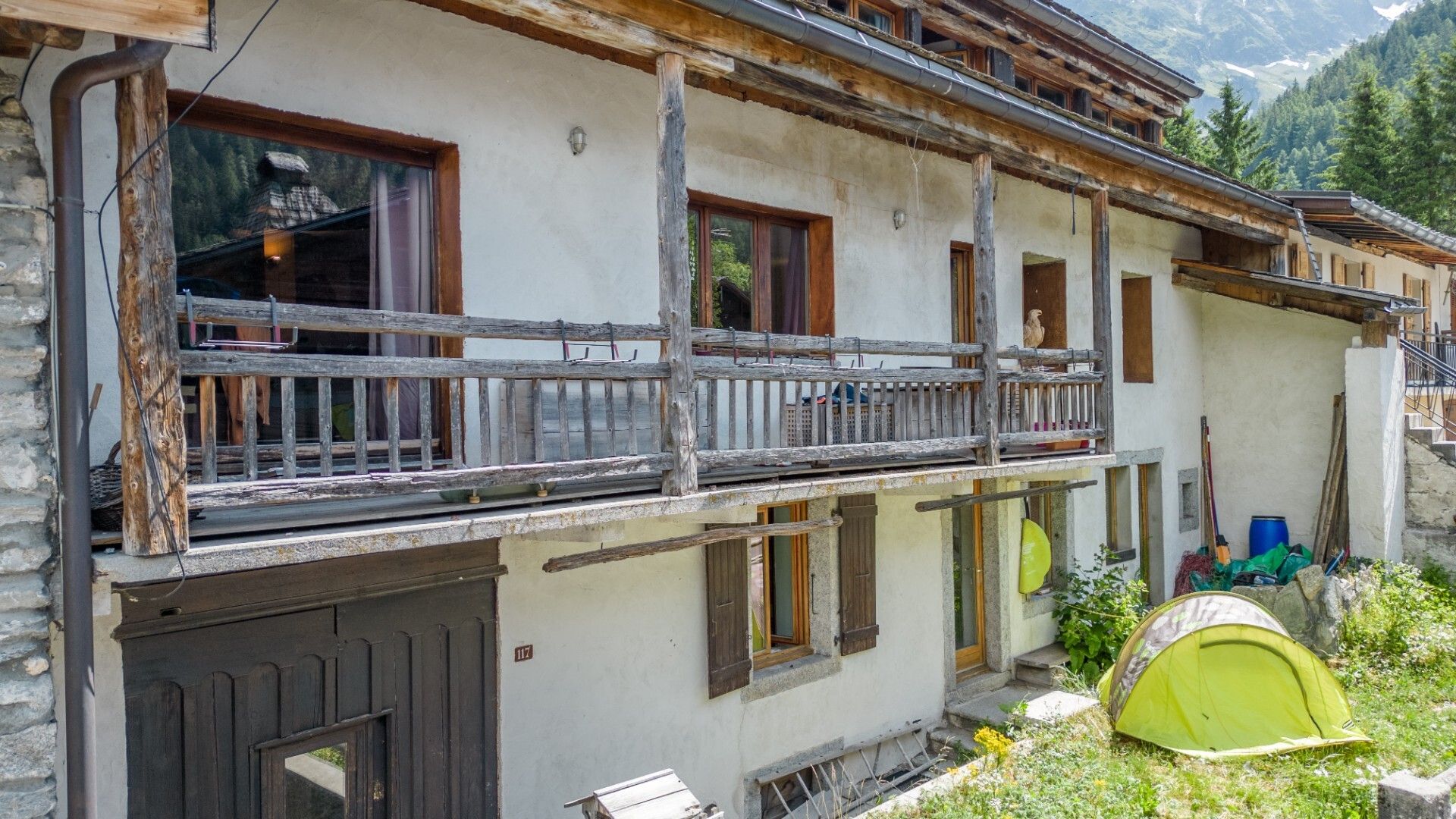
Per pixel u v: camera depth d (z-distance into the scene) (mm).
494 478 4270
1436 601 10641
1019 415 7492
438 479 4102
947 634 9062
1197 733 7484
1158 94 13203
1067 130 7312
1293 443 12555
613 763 6227
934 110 6512
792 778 7668
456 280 5500
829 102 5984
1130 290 12188
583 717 6055
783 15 5133
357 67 5066
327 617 4863
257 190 4938
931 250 8859
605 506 4707
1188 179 9109
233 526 3854
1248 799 6430
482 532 4258
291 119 4902
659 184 5012
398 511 4285
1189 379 12938
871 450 6133
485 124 5613
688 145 6766
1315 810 6277
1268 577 11336
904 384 6648
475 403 5594
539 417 4551
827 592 7836
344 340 5289
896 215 8477
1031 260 10500
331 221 5207
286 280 5047
